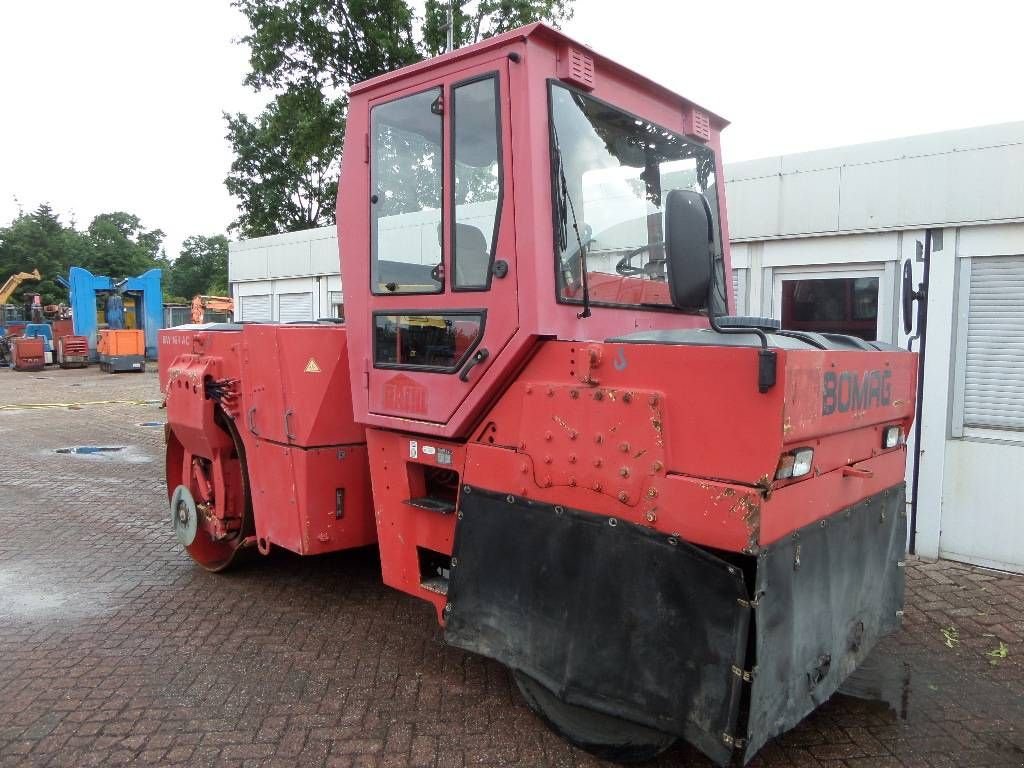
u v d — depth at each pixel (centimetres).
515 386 301
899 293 575
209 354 488
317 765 299
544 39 295
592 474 274
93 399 1712
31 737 318
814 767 305
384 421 354
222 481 490
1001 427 545
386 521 369
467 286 310
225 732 322
